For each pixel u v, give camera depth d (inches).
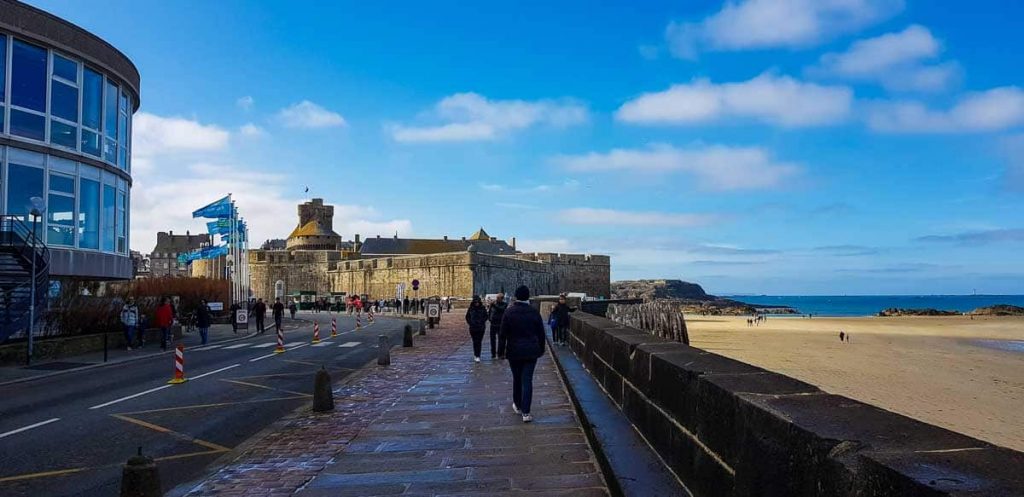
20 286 721.6
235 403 460.8
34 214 706.8
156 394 502.9
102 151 925.8
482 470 262.8
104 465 299.6
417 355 759.7
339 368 670.5
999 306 4220.0
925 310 4372.5
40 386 556.1
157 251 6122.1
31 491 260.2
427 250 4205.2
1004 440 622.2
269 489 247.4
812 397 129.2
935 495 69.6
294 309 1973.4
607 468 211.3
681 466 179.5
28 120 811.4
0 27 775.1
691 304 5831.7
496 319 698.2
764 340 1936.5
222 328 1477.6
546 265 3518.7
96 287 1186.6
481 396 449.7
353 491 241.6
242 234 2180.1
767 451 116.0
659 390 209.3
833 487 91.3
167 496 243.6
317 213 4899.1
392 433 339.0
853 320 3449.8
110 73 938.7
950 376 1107.9
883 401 842.2
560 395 444.8
